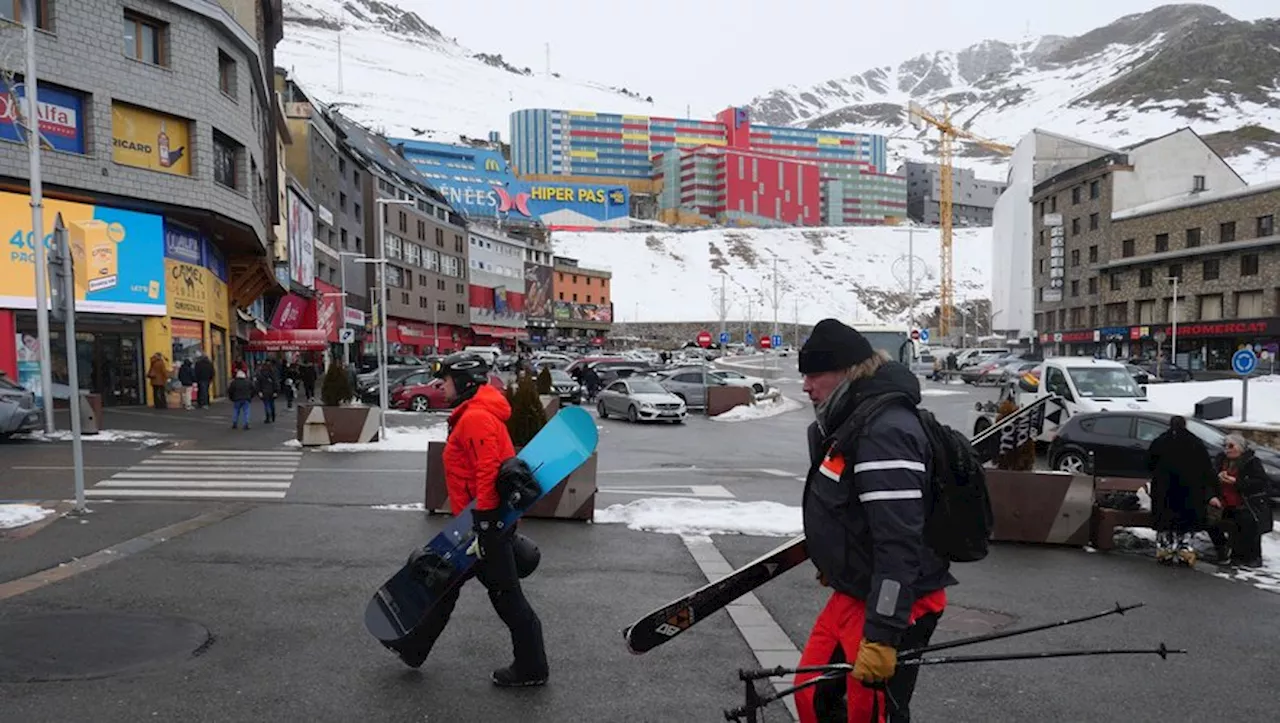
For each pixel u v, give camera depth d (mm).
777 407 32625
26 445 16203
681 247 192625
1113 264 62875
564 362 46750
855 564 3076
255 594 6453
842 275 187375
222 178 27797
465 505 4840
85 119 22953
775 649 5461
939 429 3166
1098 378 17922
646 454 18344
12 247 21453
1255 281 52625
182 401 25000
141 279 24531
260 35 34562
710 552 8234
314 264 52406
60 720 4113
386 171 77438
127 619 5719
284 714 4293
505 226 126438
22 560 7371
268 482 12305
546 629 5836
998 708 4672
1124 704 4770
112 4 23359
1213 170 63562
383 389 24406
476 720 4305
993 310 92812
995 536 9281
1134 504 9383
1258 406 22812
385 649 5309
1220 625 6375
